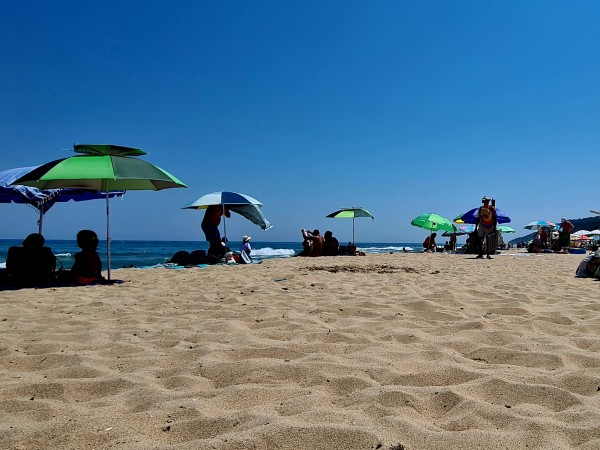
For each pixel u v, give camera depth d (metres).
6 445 1.83
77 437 1.88
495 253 17.45
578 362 2.82
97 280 7.21
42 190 7.88
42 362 3.02
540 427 1.88
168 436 1.91
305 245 15.06
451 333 3.61
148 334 3.70
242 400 2.28
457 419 2.00
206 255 11.81
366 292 5.73
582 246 25.64
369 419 2.01
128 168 6.56
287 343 3.29
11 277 6.88
